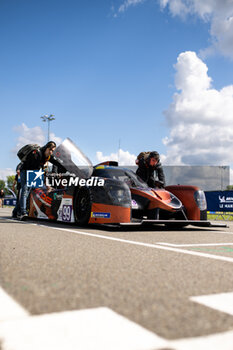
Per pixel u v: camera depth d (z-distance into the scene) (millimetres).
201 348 968
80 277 1787
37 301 1367
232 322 1180
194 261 2332
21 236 3547
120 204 4477
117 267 2070
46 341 1007
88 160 5023
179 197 5293
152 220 4488
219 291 1584
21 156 5801
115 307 1319
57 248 2760
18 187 6836
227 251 2834
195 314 1257
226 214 10211
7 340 1011
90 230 4410
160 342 1005
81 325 1130
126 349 958
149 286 1646
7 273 1835
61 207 5281
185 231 4855
